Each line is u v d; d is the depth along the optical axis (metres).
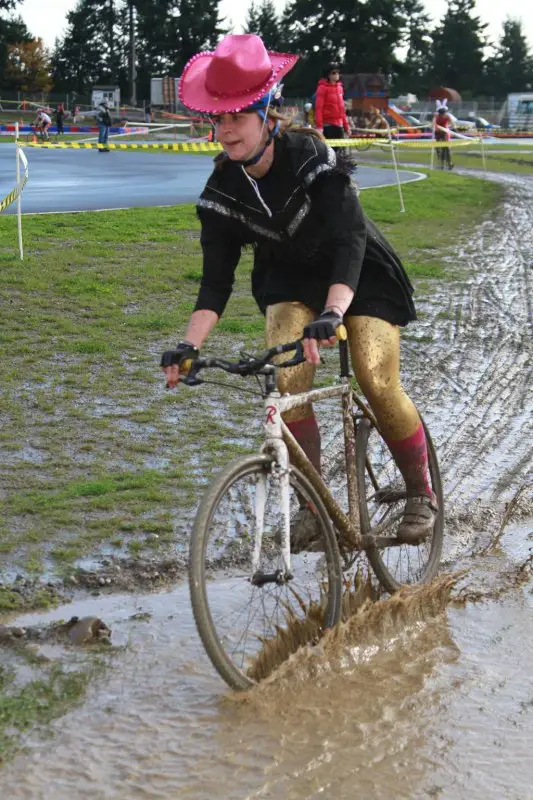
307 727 3.68
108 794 3.24
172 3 125.00
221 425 7.31
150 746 3.52
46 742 3.53
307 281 4.40
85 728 3.62
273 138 4.04
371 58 106.12
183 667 4.10
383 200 21.56
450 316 11.34
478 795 3.29
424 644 4.41
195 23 123.38
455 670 4.17
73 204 18.98
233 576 4.98
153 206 18.77
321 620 4.31
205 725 3.67
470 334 10.60
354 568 4.86
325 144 4.16
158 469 6.42
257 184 4.11
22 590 4.75
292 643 4.18
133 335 9.66
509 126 80.44
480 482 6.52
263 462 3.98
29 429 7.06
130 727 3.64
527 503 6.21
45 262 12.49
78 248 13.66
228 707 3.80
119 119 73.19
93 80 133.25
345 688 3.98
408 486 4.86
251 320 10.52
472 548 5.58
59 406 7.57
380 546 4.68
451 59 137.38
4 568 4.97
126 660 4.15
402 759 3.49
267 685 3.91
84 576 4.92
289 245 4.25
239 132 3.96
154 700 3.84
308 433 4.42
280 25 120.19
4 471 6.28
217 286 4.38
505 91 144.38
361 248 4.11
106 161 34.50
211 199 4.23
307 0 105.75
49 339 9.32
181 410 7.63
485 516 6.00
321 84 23.36
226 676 3.79
